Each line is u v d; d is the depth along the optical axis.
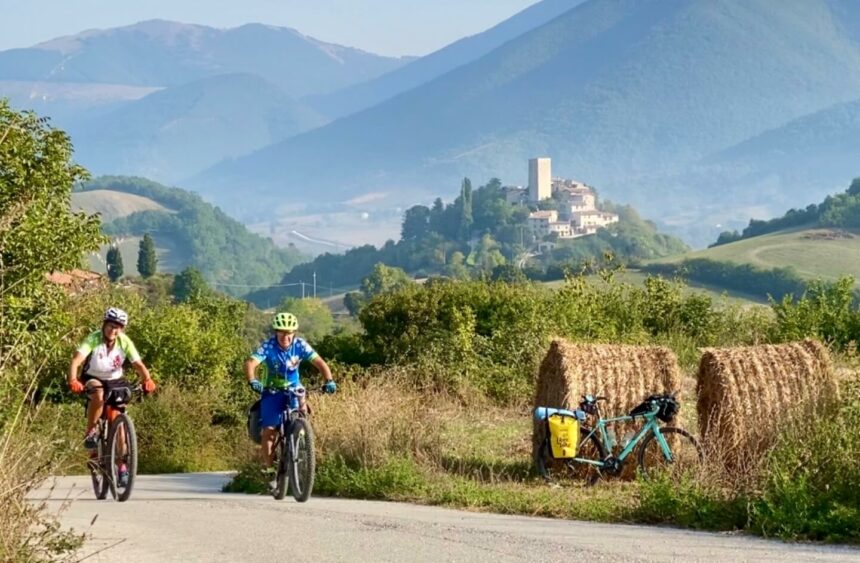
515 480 14.02
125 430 13.59
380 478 13.73
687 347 25.77
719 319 27.94
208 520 11.28
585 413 14.02
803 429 11.78
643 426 14.00
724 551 8.88
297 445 12.56
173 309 37.34
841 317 25.53
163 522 11.17
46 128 21.50
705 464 12.07
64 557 8.23
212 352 36.28
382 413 15.36
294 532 10.25
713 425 13.36
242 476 16.17
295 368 12.77
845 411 11.51
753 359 13.48
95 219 21.95
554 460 14.14
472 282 29.81
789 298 26.48
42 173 21.06
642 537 9.74
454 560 8.62
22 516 7.78
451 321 28.41
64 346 20.58
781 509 9.90
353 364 29.23
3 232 10.68
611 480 14.04
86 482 18.12
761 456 12.62
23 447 8.20
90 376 13.70
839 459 10.59
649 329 27.80
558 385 14.25
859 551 8.89
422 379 23.62
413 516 11.45
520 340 25.44
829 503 9.87
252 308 105.25
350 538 9.80
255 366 12.53
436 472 14.15
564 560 8.52
